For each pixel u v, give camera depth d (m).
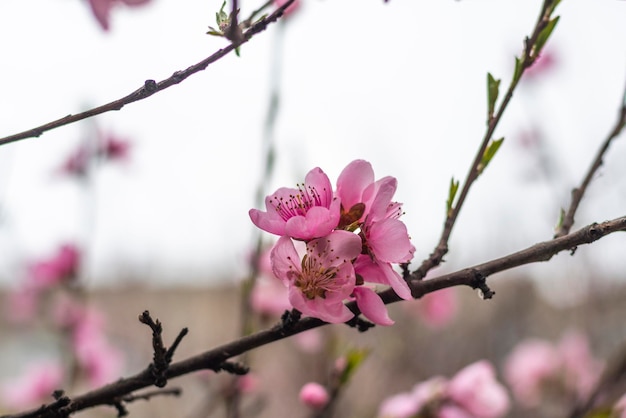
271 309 3.04
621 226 1.33
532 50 1.66
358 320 1.48
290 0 1.36
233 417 2.64
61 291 4.16
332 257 1.38
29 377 4.20
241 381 2.69
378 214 1.41
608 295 5.23
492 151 1.64
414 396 2.84
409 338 5.50
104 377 4.18
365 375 5.01
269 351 5.42
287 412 5.12
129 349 6.86
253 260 2.51
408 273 1.47
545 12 1.64
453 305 4.79
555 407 4.23
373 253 1.39
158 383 1.46
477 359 6.02
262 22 1.35
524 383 4.27
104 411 3.99
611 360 3.32
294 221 1.36
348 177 1.48
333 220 1.36
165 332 7.04
